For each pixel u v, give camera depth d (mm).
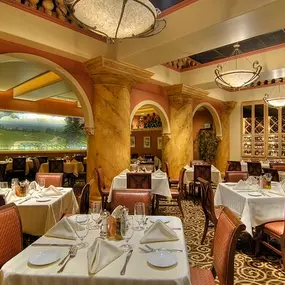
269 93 9453
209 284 1779
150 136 12914
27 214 3041
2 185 3771
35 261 1518
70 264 1505
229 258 1631
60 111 11172
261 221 3191
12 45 4367
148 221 2311
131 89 6766
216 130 10656
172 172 8039
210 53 6973
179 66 7742
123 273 1399
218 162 10672
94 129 5840
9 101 9492
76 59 5148
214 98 9531
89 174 5969
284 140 9312
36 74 6676
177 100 7961
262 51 6234
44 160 9883
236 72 5043
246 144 10273
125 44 5121
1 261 1862
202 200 3830
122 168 5910
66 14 4539
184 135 8102
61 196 3518
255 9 3309
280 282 2680
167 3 4387
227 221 1854
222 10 3635
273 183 4156
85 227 2051
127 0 2428
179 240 1871
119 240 1867
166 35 4367
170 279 1345
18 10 4094
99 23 2695
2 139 10211
